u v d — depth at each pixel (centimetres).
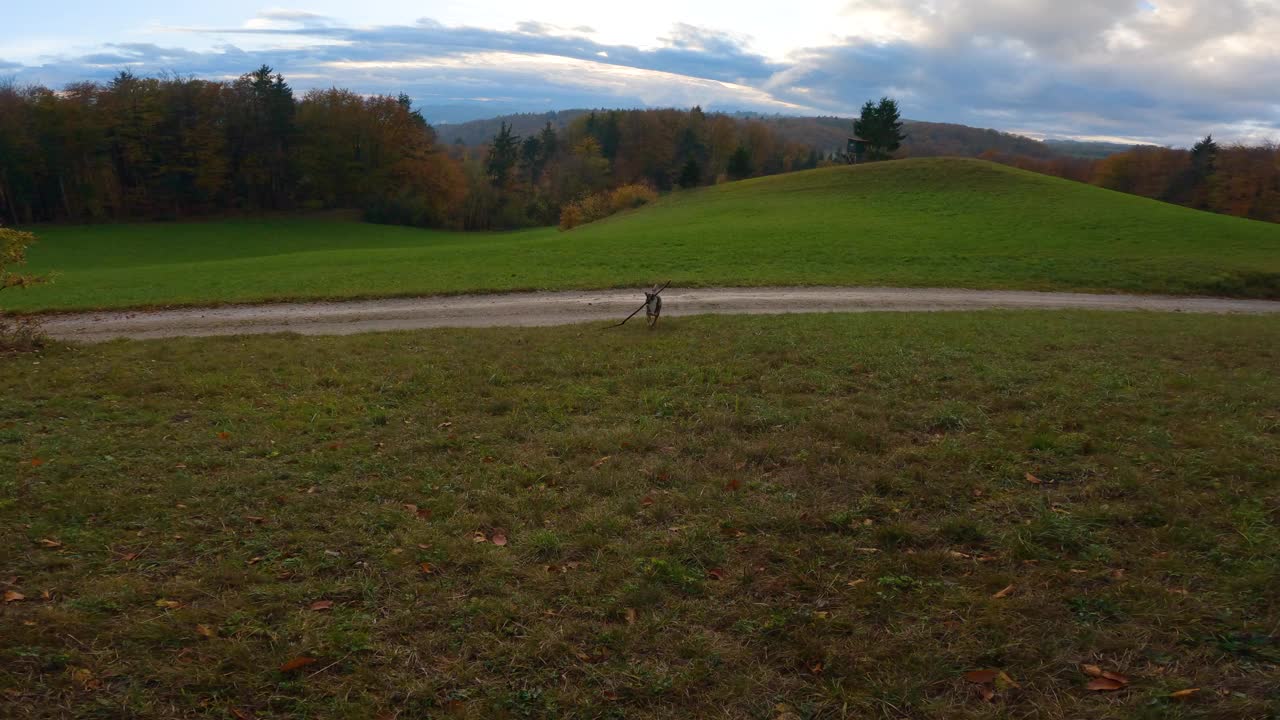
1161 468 771
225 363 1416
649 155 13850
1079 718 412
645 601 527
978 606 518
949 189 6009
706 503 700
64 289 2845
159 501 695
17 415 1023
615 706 427
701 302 2488
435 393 1161
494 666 460
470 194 10712
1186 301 2781
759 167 14538
